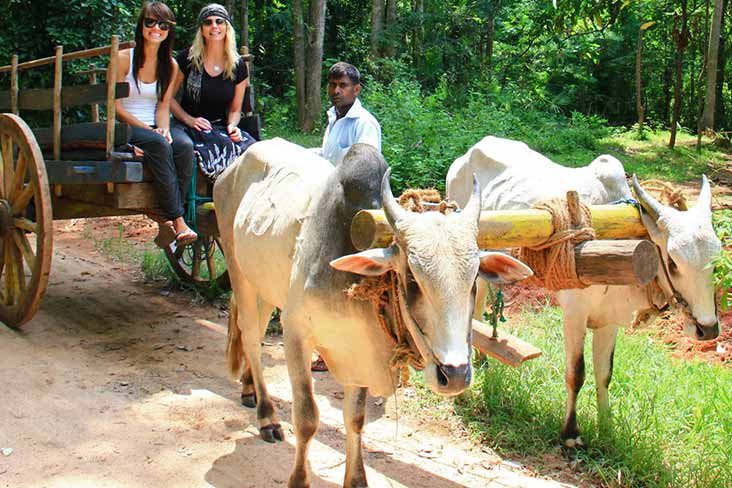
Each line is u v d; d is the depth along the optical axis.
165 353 5.73
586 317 4.36
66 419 4.49
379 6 18.92
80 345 5.74
